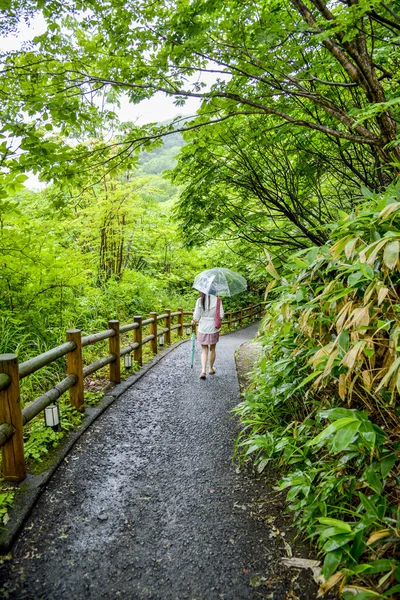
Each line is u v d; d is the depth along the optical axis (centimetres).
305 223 534
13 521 199
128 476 261
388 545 150
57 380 431
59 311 549
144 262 1420
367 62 251
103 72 289
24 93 269
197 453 300
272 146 443
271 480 259
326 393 246
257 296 1855
